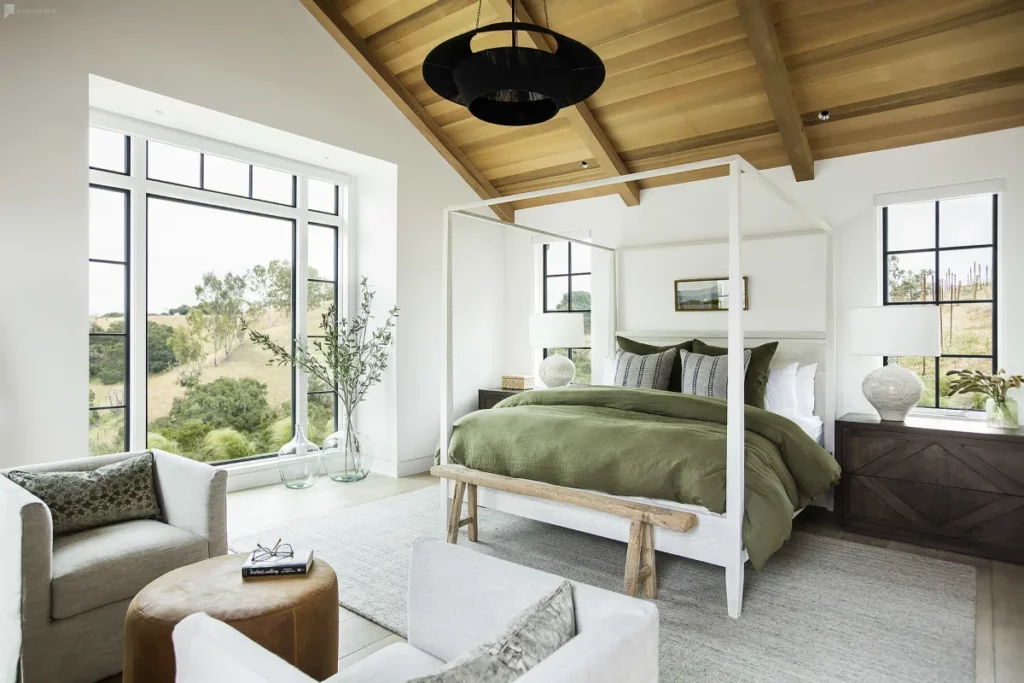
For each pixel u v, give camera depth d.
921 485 3.54
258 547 2.18
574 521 3.13
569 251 5.89
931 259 4.16
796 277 4.58
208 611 1.74
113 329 4.15
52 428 3.26
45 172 3.25
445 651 1.57
